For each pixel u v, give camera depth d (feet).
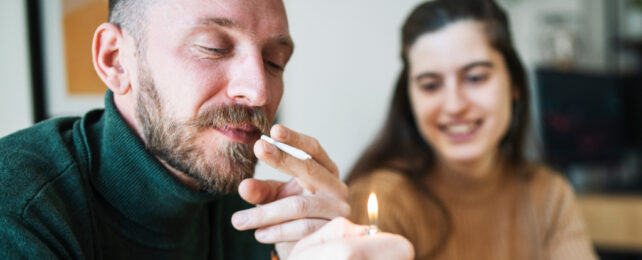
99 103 3.03
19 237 1.49
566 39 5.14
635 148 5.41
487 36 2.76
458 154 2.84
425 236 2.86
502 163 3.12
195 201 1.88
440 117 2.84
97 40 1.87
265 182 1.92
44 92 2.83
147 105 1.84
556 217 3.14
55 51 2.86
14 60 2.76
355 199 2.82
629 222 4.21
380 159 3.04
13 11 2.75
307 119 3.95
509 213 3.06
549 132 4.50
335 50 4.04
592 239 4.34
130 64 1.86
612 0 5.78
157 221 1.90
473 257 2.98
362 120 4.12
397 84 3.01
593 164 4.92
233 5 1.78
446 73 2.78
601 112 5.07
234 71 1.81
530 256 3.04
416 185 2.90
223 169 1.82
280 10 1.88
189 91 1.77
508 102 2.89
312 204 1.86
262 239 1.88
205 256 2.10
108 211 1.88
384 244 1.47
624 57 5.81
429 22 2.79
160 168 1.83
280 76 1.97
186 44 1.77
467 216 3.00
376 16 4.13
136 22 1.83
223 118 1.79
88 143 1.89
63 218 1.68
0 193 1.59
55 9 2.86
